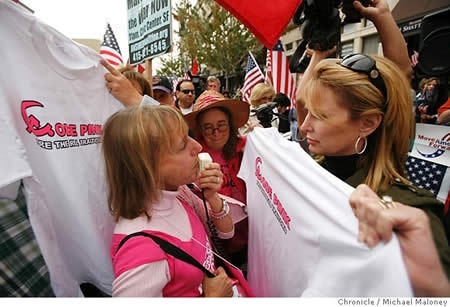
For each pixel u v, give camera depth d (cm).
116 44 320
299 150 92
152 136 89
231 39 1464
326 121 93
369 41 789
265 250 120
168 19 191
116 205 94
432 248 51
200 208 126
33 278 88
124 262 80
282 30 134
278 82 451
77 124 108
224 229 125
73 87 106
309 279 77
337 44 136
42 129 94
